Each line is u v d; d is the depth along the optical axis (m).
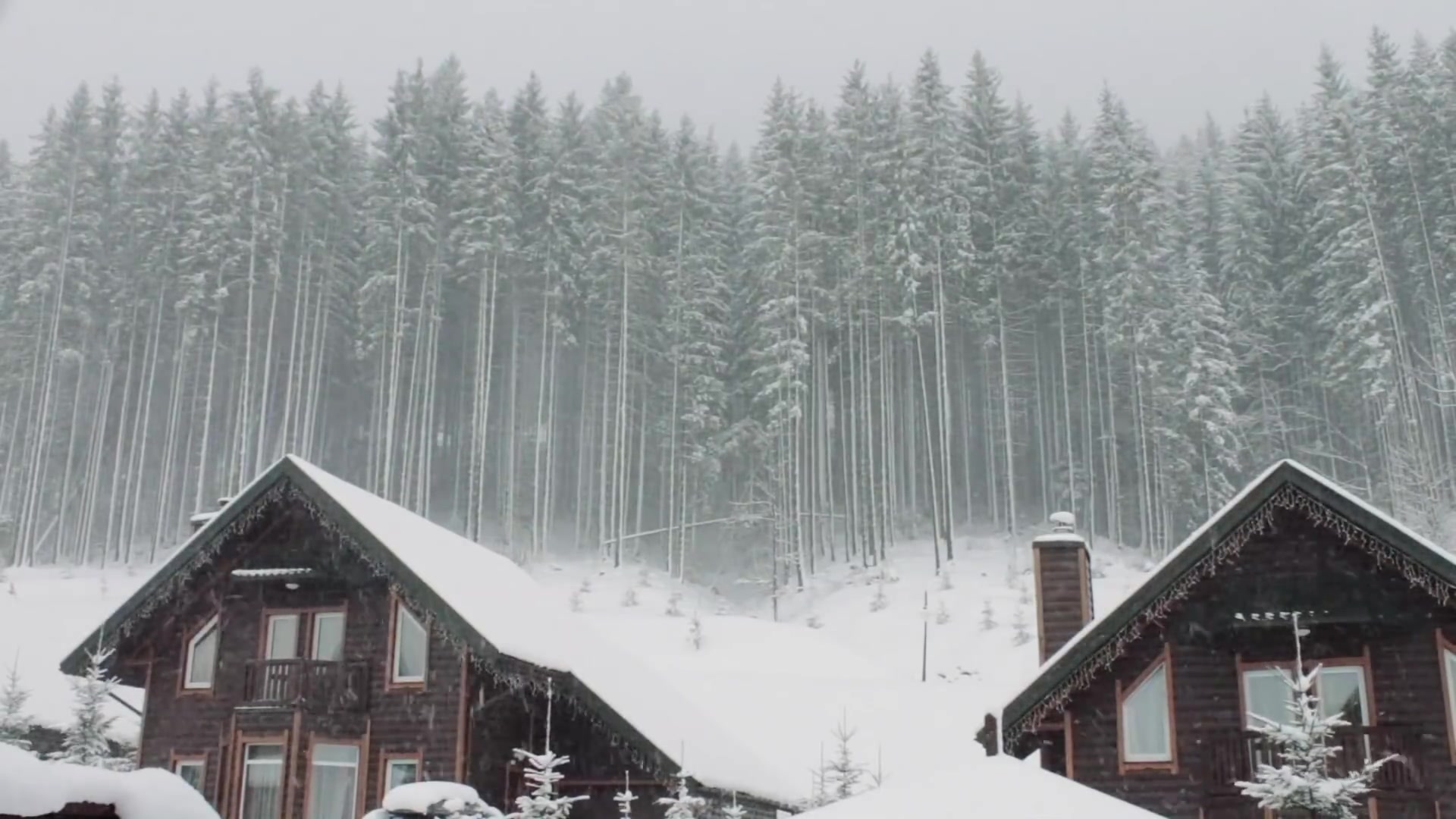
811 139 82.00
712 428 71.94
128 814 4.82
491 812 18.55
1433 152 71.12
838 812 9.72
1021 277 78.00
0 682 28.69
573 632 25.84
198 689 24.36
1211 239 79.81
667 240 80.62
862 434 74.75
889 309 75.44
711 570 70.62
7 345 74.62
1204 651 19.55
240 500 24.09
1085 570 22.02
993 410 77.81
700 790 20.98
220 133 83.06
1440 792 17.81
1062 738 20.20
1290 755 15.78
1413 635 18.66
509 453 75.25
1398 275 70.62
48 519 71.75
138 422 73.50
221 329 74.19
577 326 78.75
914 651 51.50
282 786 22.61
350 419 79.00
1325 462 69.12
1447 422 67.00
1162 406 66.00
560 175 78.19
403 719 22.62
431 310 74.50
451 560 24.84
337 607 24.03
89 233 76.62
